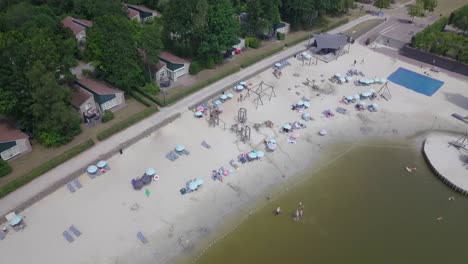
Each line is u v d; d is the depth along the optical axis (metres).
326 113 83.88
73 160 66.62
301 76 98.88
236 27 97.62
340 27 129.00
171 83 91.50
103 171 65.50
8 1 119.44
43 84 64.50
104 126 75.94
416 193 65.12
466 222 60.34
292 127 79.00
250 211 60.38
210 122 79.12
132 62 80.81
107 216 57.84
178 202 60.97
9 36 72.69
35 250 52.56
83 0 121.12
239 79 94.38
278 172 68.00
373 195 64.38
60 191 61.56
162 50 95.38
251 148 72.88
